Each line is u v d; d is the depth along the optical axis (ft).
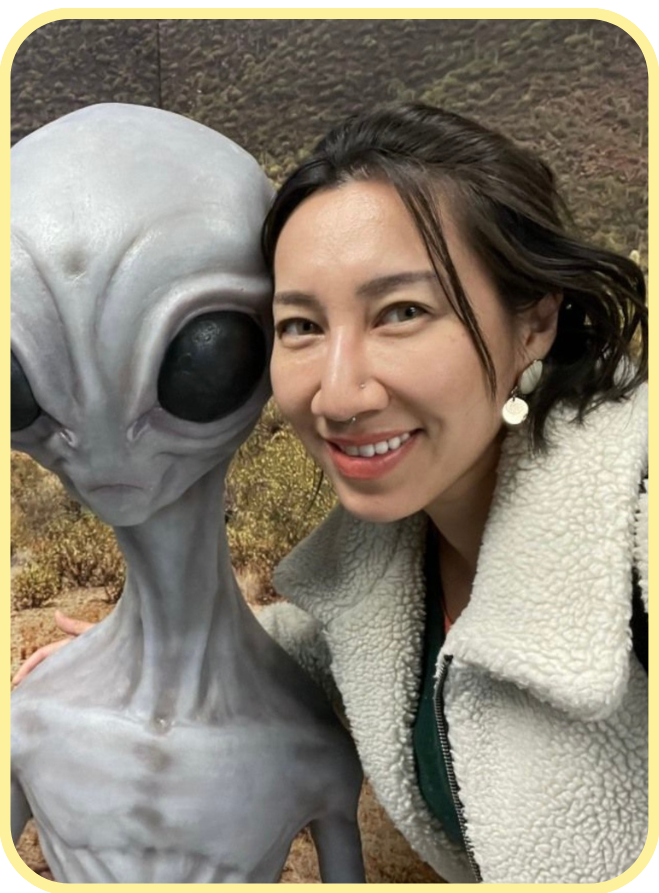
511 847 1.64
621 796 1.57
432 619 1.97
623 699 1.59
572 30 2.71
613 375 1.66
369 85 2.91
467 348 1.45
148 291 1.42
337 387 1.39
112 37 3.14
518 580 1.58
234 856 1.91
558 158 2.77
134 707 1.92
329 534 2.03
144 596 1.91
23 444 1.58
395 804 1.97
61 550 3.37
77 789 1.88
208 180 1.51
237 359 1.53
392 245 1.40
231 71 3.05
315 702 2.13
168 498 1.68
